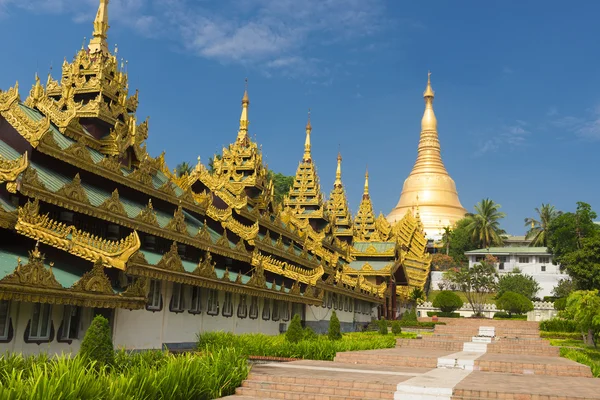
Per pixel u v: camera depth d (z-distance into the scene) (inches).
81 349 720.3
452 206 6451.8
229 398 748.6
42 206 1047.0
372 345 1585.9
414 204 6392.7
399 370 1064.2
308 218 2898.6
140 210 1314.0
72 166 1160.2
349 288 2591.0
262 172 2218.3
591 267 2785.4
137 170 1309.1
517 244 5974.4
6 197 984.9
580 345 1947.6
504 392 767.7
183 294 1341.0
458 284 4357.8
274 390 790.5
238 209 1873.8
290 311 2036.2
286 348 1250.6
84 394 527.2
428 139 6840.6
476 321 2987.2
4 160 949.2
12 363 677.3
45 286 829.8
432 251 5984.3
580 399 737.6
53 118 1242.0
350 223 3378.4
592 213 4111.7
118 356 763.4
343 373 924.6
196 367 722.2
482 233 5315.0
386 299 3238.2
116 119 1391.5
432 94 6953.7
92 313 1013.2
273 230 2151.8
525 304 3513.8
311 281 2043.6
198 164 1905.8
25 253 951.6
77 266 1022.4
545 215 5167.3
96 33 1461.6
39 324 897.5
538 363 1176.8
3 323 834.8
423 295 4010.8
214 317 1482.5
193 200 1530.5
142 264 1084.5
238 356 890.1
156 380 629.6
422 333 2476.6
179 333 1314.0
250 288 1574.8
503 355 1519.4
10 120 1080.2
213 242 1507.1
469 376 1002.1
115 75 1438.2
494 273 4195.4
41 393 494.9
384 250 3255.4
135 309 1074.1
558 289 4185.5
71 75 1428.4
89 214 1075.3
